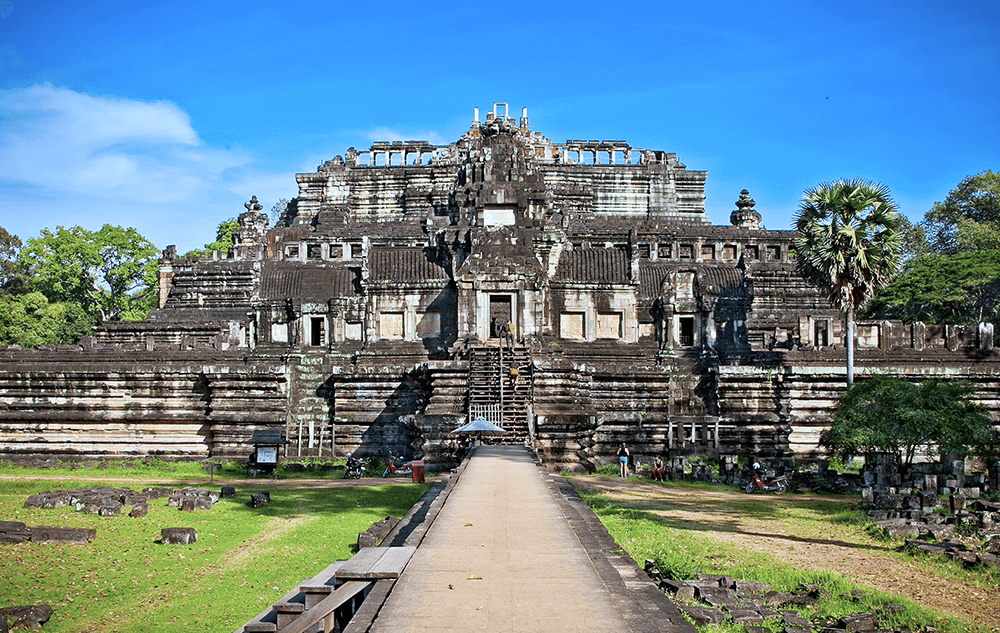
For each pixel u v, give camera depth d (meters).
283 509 37.06
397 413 58.19
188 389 60.31
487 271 59.53
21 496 41.09
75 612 21.48
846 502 39.75
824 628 18.78
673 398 59.97
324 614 15.27
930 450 49.44
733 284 76.31
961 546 27.30
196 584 24.20
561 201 97.50
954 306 88.38
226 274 84.50
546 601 15.10
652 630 13.63
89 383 60.59
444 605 14.86
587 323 62.22
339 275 69.44
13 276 123.69
